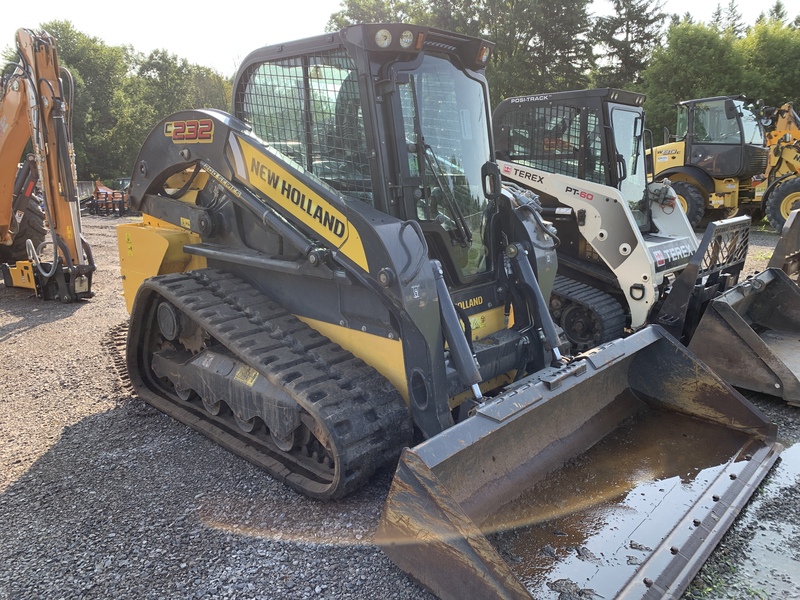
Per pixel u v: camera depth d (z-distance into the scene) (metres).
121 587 2.59
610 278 5.71
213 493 3.33
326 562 2.73
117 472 3.57
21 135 7.65
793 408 4.41
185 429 4.15
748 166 11.89
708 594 2.53
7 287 8.80
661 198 6.54
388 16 32.09
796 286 5.30
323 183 3.30
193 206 4.35
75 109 40.50
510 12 27.39
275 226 3.45
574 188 5.79
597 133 5.86
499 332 3.78
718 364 4.57
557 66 28.36
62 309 7.52
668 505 2.89
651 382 3.79
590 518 2.79
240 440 3.79
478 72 3.71
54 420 4.31
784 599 2.50
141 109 45.25
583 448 3.36
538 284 3.81
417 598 2.48
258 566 2.71
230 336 3.47
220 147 3.86
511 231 3.89
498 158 6.63
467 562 2.20
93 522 3.07
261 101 3.82
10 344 6.07
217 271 4.23
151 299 4.39
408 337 3.05
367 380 3.22
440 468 2.53
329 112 3.40
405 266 2.92
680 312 5.17
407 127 3.24
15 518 3.12
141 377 4.73
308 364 3.30
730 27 26.58
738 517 3.05
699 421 3.64
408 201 3.25
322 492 3.11
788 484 3.34
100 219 20.27
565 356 3.83
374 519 3.04
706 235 5.26
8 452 3.84
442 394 3.05
